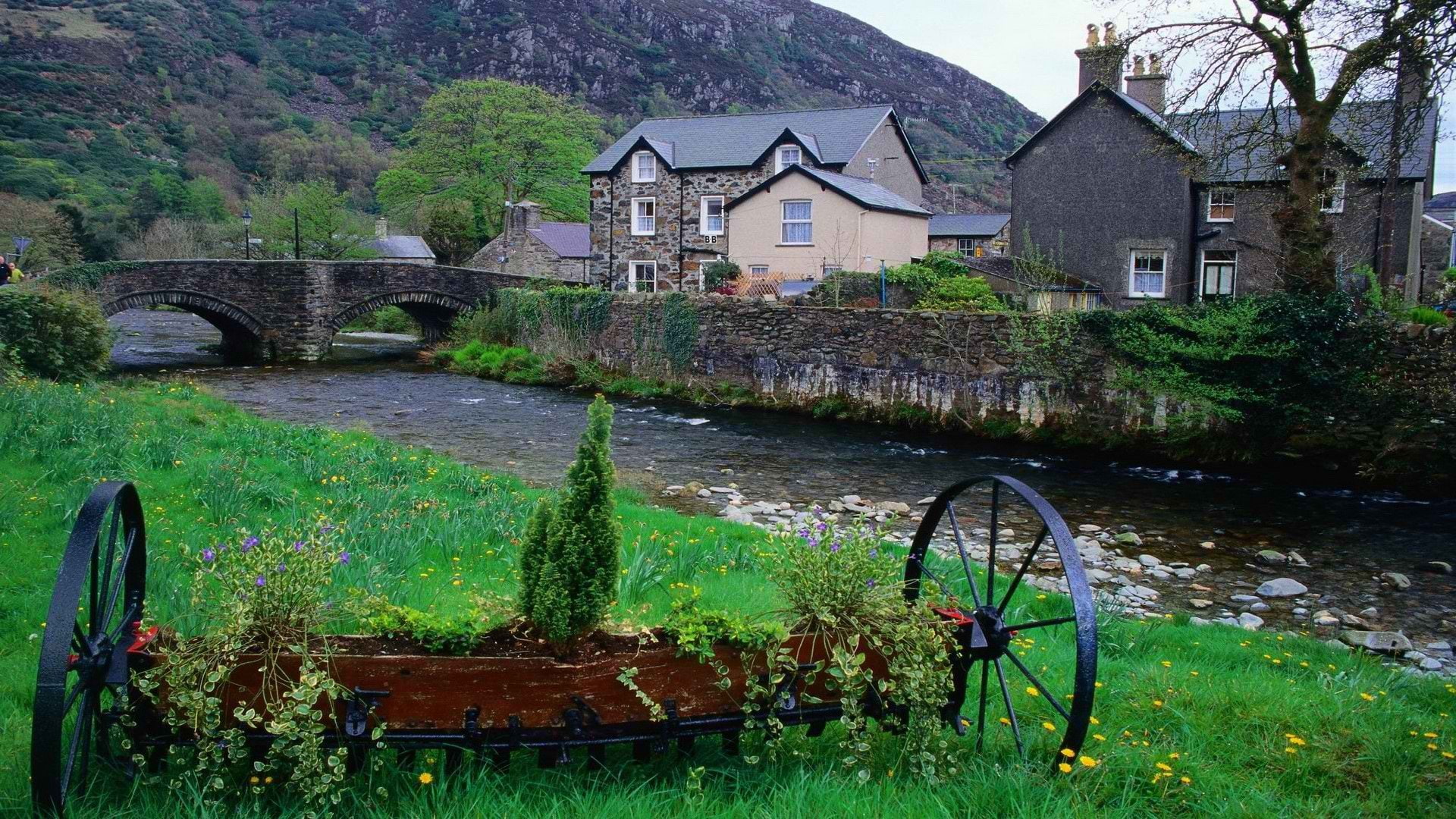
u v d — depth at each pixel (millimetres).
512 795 3791
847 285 26125
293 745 3658
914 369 22188
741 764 4195
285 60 141875
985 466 17594
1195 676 5867
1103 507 14547
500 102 63781
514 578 7145
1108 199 29625
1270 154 20500
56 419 11234
